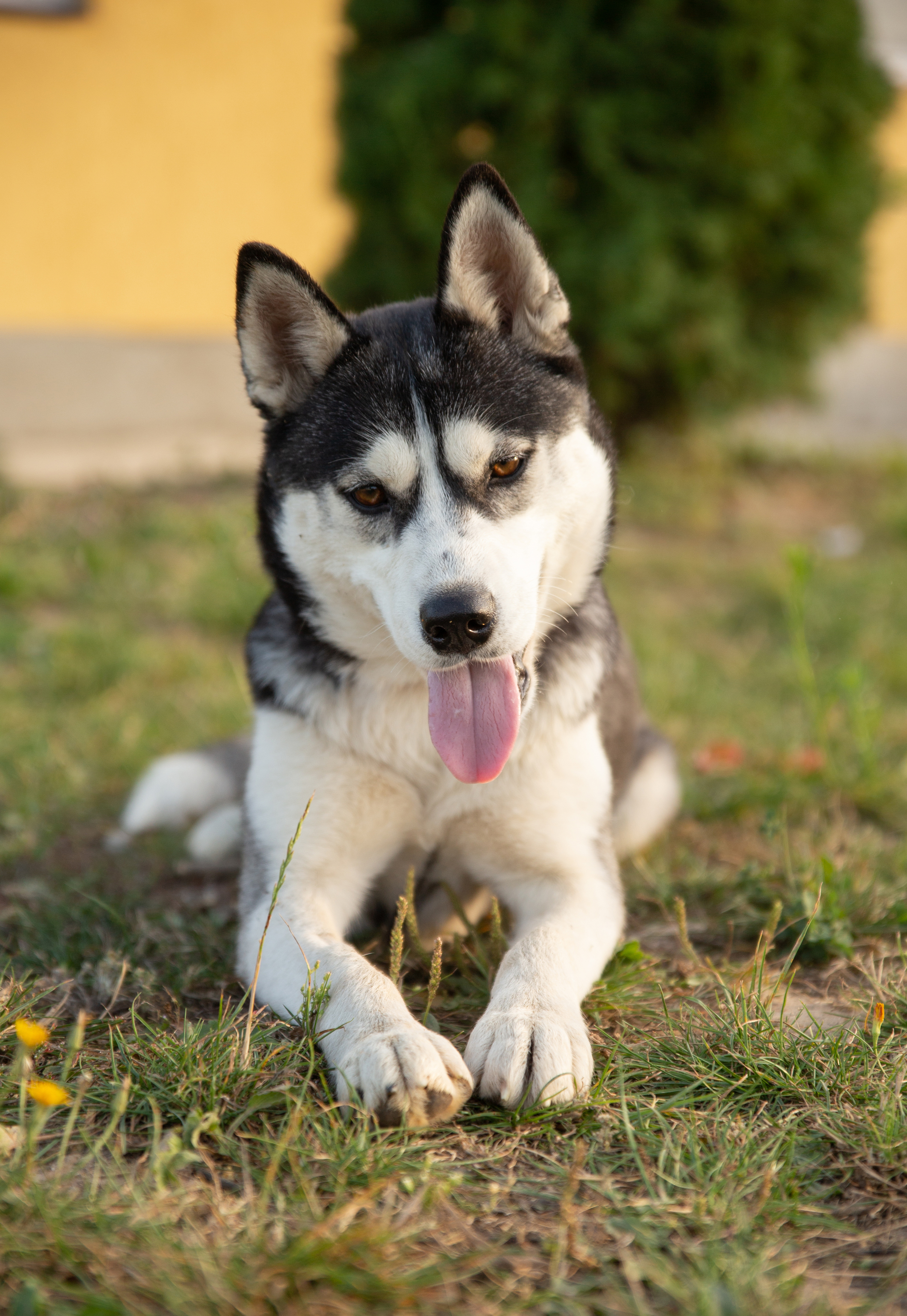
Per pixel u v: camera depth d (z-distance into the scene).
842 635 5.53
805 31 7.34
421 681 2.49
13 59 8.59
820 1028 2.07
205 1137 1.77
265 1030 2.02
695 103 7.31
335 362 2.46
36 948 2.52
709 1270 1.47
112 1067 1.90
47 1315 1.34
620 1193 1.66
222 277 9.49
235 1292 1.38
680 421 8.23
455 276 2.45
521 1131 1.82
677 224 7.36
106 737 4.13
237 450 9.40
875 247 9.02
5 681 4.69
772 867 3.03
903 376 10.96
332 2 9.23
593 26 7.32
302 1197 1.60
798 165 7.46
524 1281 1.47
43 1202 1.49
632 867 3.12
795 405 8.95
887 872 3.03
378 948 2.61
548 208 7.29
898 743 4.14
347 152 7.70
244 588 5.77
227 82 9.14
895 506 7.95
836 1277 1.51
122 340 9.26
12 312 9.01
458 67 7.25
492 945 2.37
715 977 2.41
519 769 2.46
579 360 2.62
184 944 2.58
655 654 5.18
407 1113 1.78
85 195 9.00
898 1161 1.73
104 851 3.29
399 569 2.27
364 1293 1.41
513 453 2.36
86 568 6.27
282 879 2.17
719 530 7.66
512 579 2.25
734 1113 1.89
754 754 4.02
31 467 8.32
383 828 2.52
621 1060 2.01
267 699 2.59
